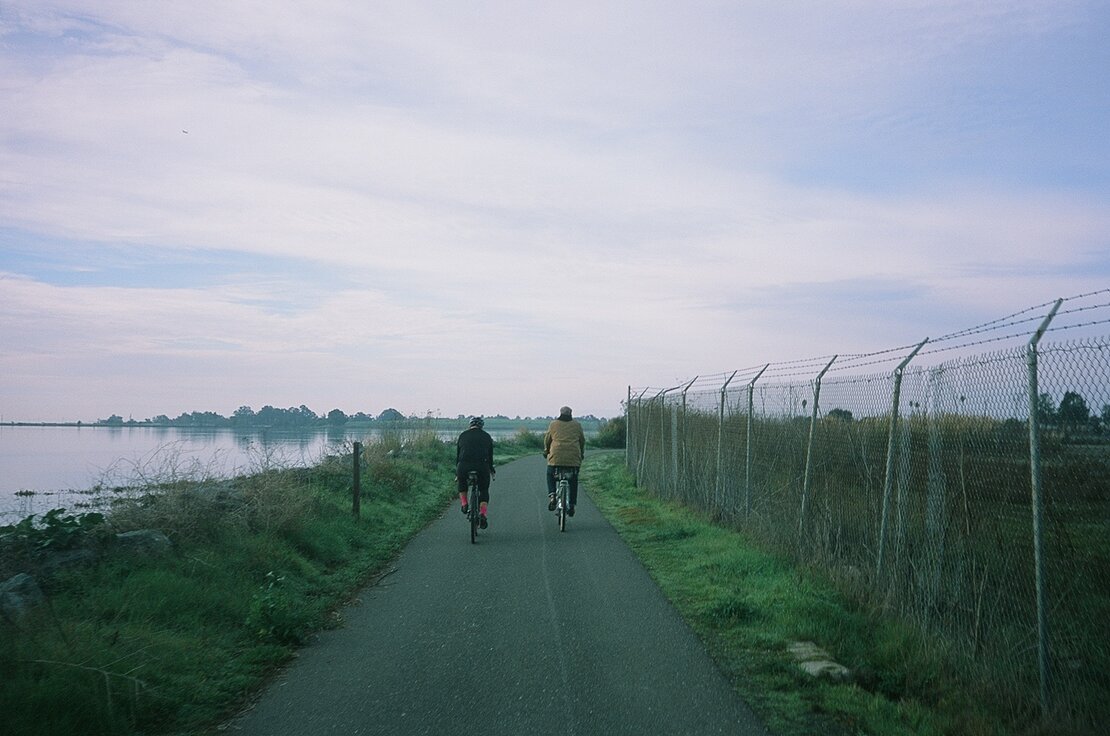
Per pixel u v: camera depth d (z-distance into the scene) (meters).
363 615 7.22
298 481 11.70
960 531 5.84
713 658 5.79
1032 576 4.98
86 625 5.54
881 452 7.31
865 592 7.04
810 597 7.04
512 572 9.10
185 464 9.55
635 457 22.20
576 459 12.82
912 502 6.66
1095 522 4.45
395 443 24.03
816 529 8.54
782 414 9.97
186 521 8.27
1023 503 5.04
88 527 7.27
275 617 6.30
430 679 5.37
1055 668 4.67
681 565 9.40
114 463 9.29
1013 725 4.57
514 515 14.50
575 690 5.11
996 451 5.35
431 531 12.52
